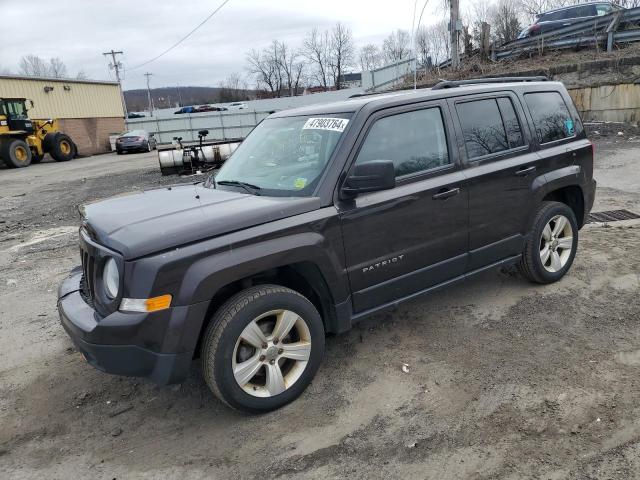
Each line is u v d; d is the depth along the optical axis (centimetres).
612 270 521
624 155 1173
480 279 523
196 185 418
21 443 314
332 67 7019
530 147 457
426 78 2312
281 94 7394
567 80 1762
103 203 368
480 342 398
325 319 360
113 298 292
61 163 2697
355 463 278
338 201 339
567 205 523
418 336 414
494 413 311
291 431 308
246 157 418
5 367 410
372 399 334
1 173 2255
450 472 267
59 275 641
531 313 440
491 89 442
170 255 282
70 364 407
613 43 1866
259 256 302
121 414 338
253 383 327
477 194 409
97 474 283
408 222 370
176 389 362
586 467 263
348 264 345
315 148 366
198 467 284
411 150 380
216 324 301
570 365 357
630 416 298
